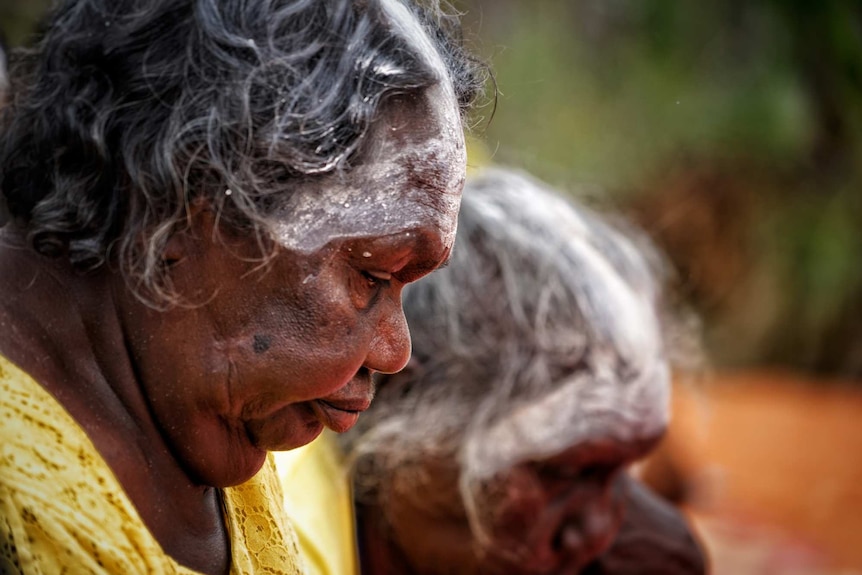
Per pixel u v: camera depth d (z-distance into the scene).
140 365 1.84
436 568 3.52
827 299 13.66
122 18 1.71
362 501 3.57
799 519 8.70
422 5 2.04
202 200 1.75
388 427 3.38
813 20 13.78
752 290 13.76
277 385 1.82
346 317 1.80
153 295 1.79
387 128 1.79
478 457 3.34
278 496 2.24
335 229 1.77
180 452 1.91
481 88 2.09
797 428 10.85
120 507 1.72
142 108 1.72
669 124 13.26
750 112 13.47
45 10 1.92
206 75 1.71
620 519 3.66
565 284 3.47
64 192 1.75
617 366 3.44
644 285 3.93
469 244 3.50
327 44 1.75
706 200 13.53
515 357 3.39
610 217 4.41
